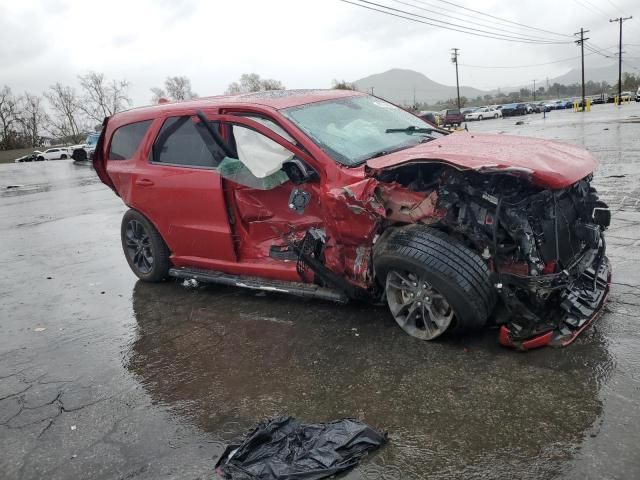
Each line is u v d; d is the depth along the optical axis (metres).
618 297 4.21
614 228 6.15
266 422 3.07
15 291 6.41
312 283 4.50
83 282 6.51
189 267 5.62
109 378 4.00
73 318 5.32
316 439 2.88
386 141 4.62
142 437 3.21
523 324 3.57
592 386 3.12
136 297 5.73
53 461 3.07
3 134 89.81
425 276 3.57
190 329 4.70
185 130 5.21
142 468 2.92
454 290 3.48
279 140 4.27
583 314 3.64
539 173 3.35
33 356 4.52
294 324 4.48
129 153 5.76
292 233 4.59
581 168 3.70
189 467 2.88
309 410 3.26
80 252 8.10
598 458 2.56
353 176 3.93
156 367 4.08
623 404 2.92
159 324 4.90
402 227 3.80
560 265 3.57
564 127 25.83
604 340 3.59
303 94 5.11
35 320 5.38
